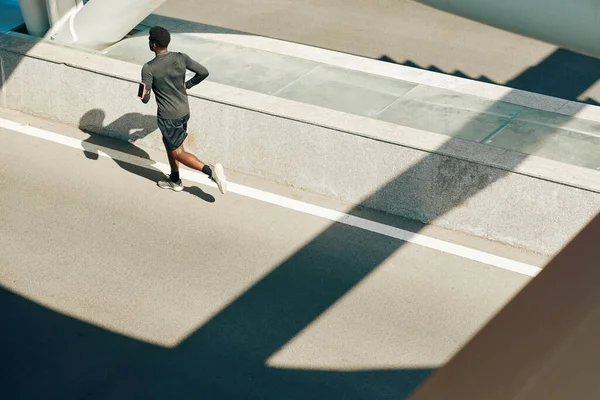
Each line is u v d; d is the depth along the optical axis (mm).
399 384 5262
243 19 13250
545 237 6559
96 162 8031
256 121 7523
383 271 6422
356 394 5160
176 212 7188
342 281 6289
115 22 8758
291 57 8633
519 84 11289
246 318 5859
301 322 5832
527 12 2180
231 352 5523
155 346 5570
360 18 13320
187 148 8039
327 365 5414
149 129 8266
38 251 6594
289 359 5465
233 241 6777
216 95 7684
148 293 6121
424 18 13344
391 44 12406
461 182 6723
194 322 5816
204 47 8898
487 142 6875
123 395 5133
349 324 5820
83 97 8500
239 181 7703
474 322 5891
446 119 7273
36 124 8742
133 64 8453
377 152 7004
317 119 7219
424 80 8086
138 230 6910
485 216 6754
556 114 7352
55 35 9062
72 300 6031
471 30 12922
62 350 5523
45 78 8656
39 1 8992
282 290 6168
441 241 6809
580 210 6305
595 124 7172
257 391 5176
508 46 12430
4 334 5664
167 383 5238
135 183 7652
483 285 6293
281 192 7527
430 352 5570
